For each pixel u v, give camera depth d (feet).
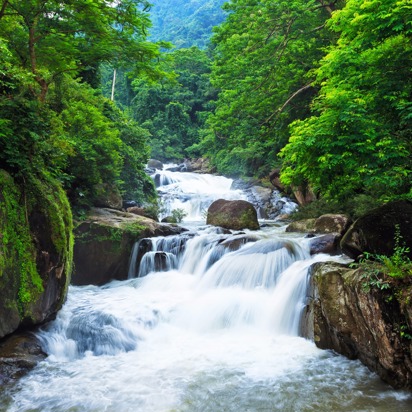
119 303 27.81
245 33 60.49
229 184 91.40
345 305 18.20
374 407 14.71
